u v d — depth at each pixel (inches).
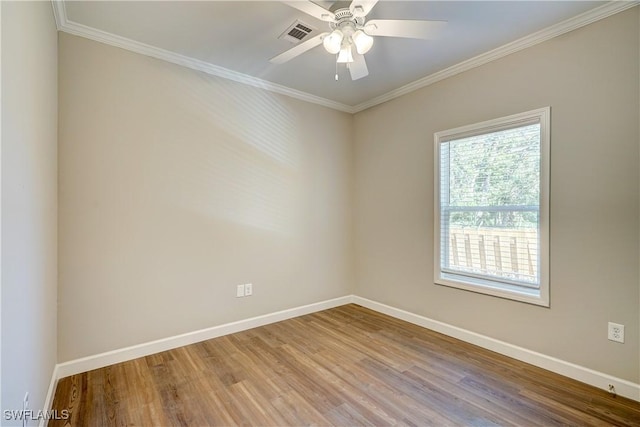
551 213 91.4
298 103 140.1
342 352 104.3
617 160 80.0
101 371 91.3
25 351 53.1
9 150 45.3
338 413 73.5
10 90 45.7
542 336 93.4
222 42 98.6
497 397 79.3
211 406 75.8
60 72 87.2
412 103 130.9
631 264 78.3
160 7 81.1
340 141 155.6
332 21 73.7
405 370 92.7
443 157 120.9
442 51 103.4
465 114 112.5
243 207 123.7
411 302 132.1
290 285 138.3
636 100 77.2
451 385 84.7
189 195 110.5
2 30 42.3
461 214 115.5
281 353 103.6
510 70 100.2
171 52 104.3
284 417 72.1
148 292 102.2
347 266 158.7
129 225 98.6
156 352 103.4
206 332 114.4
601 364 82.6
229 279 120.1
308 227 144.1
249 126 125.0
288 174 137.1
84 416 71.6
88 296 91.7
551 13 83.4
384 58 108.0
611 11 79.9
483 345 107.3
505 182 102.9
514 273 101.0
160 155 104.4
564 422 69.7
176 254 107.8
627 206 78.7
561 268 89.6
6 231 43.8
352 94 141.0
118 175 96.7
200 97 112.7
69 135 88.5
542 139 92.6
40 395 64.7
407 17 85.3
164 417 71.7
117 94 96.5
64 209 87.6
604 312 82.3
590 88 84.0
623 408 74.4
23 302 52.2
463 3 79.4
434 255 122.8
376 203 147.7
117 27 90.1
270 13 84.0
